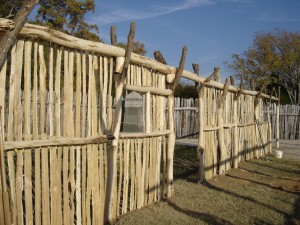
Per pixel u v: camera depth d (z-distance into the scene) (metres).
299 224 5.81
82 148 4.86
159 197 6.78
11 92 3.94
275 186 8.55
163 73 6.82
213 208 6.52
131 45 5.32
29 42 4.11
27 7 3.71
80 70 4.82
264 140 14.33
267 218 6.05
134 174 6.09
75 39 4.59
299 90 36.22
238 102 11.84
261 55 40.12
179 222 5.62
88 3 22.00
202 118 8.57
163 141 6.95
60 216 4.50
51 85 4.41
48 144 4.29
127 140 5.88
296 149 16.42
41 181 4.29
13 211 3.94
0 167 3.62
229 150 10.48
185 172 9.93
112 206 5.50
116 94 5.46
